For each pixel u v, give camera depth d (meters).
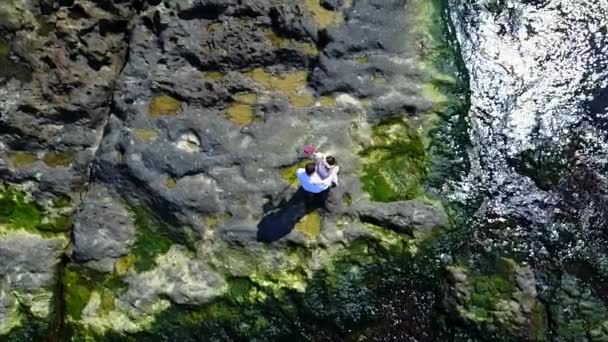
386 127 9.19
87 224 8.87
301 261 8.66
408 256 8.76
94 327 8.65
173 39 9.33
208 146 8.96
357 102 9.22
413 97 9.28
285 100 9.17
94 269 8.80
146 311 8.66
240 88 9.20
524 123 9.62
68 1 9.49
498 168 9.34
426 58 9.49
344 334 8.73
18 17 9.41
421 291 8.80
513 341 8.53
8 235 8.98
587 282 8.78
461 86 9.52
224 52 9.30
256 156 8.91
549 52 10.12
